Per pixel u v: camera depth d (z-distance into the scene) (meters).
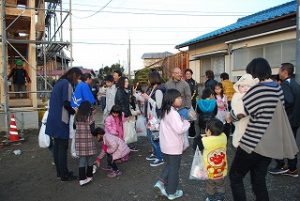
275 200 4.52
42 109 11.53
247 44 11.77
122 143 5.85
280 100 3.49
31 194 5.08
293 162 5.41
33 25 11.28
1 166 6.71
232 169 3.73
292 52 9.88
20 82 12.33
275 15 10.36
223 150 4.30
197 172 4.49
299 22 6.88
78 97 6.66
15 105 11.91
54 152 5.70
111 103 7.71
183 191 5.00
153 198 4.79
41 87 17.17
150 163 6.61
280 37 10.30
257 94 3.45
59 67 19.81
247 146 3.47
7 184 5.57
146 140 9.03
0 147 8.48
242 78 3.96
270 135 3.40
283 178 5.44
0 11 10.10
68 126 5.54
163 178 4.76
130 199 4.78
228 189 4.99
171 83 6.90
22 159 7.24
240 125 3.77
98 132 5.63
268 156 3.39
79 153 5.31
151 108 6.36
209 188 4.36
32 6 11.24
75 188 5.30
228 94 8.84
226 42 12.67
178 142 4.55
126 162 6.75
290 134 3.51
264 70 3.57
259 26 11.10
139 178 5.72
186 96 6.82
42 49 14.56
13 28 12.98
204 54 14.38
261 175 3.64
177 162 4.62
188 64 16.36
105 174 5.99
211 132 4.31
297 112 5.19
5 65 9.26
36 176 5.98
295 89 5.16
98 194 5.02
